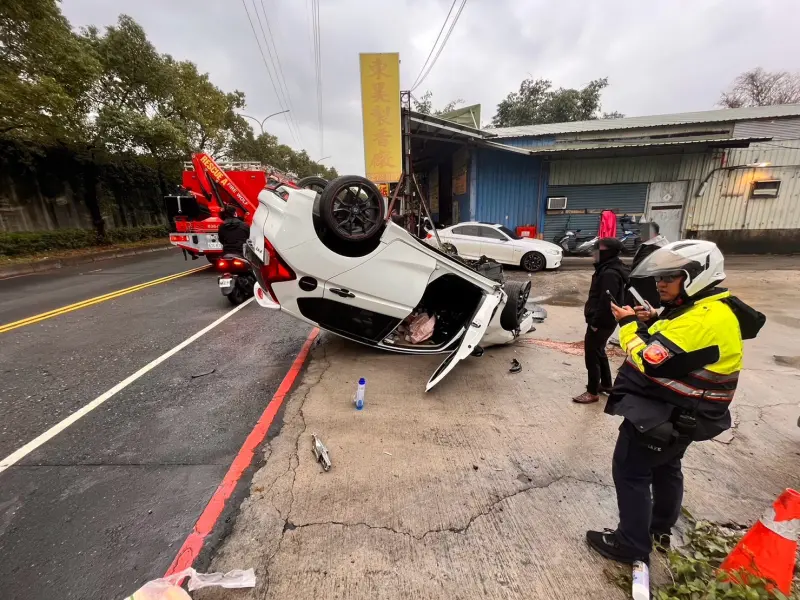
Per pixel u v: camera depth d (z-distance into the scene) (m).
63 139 14.05
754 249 14.05
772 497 2.36
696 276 1.59
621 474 1.83
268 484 2.45
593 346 3.39
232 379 4.00
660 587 1.79
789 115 13.36
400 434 3.01
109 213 18.12
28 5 9.94
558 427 3.12
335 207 3.36
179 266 11.88
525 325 5.04
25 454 2.76
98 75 12.80
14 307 6.82
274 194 3.67
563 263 12.51
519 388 3.81
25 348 4.84
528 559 1.94
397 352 4.16
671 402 1.66
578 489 2.42
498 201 14.53
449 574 1.86
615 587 1.80
